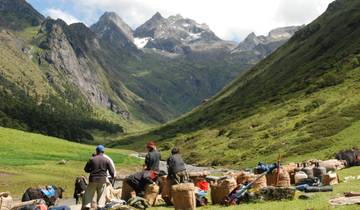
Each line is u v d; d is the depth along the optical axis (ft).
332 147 264.31
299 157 266.57
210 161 366.63
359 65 517.14
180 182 79.15
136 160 360.07
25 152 298.15
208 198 87.04
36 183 157.38
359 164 141.79
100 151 70.69
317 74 593.01
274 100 597.52
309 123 364.38
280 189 74.43
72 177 186.50
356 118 324.60
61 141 441.68
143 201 75.25
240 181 86.84
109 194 77.10
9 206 74.02
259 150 340.59
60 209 71.31
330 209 59.16
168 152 540.93
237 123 529.45
